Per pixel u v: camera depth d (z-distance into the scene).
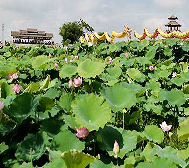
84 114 2.60
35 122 2.85
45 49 11.80
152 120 4.34
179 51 9.30
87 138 2.54
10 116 2.68
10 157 2.49
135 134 2.71
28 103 2.78
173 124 4.27
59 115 2.87
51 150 2.36
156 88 5.14
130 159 2.25
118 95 3.17
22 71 6.67
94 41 17.69
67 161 2.08
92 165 2.29
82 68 4.11
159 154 2.36
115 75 5.55
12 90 3.69
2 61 8.38
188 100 4.50
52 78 6.10
